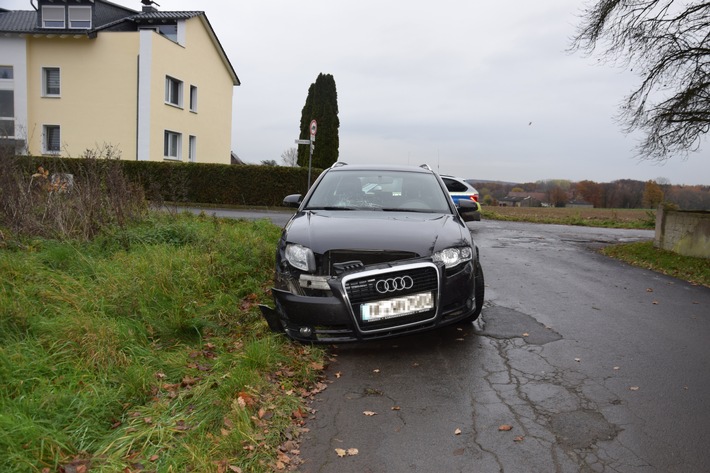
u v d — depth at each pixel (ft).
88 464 9.12
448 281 15.06
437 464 9.62
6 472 8.39
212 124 109.70
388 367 14.42
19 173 24.07
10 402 10.07
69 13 90.94
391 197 19.56
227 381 12.34
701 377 13.71
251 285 20.75
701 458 9.74
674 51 38.01
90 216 23.97
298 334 14.73
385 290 14.34
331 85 111.34
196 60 101.04
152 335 15.20
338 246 14.94
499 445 10.25
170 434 10.10
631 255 36.78
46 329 13.26
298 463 9.70
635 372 14.02
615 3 39.14
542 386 13.09
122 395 11.46
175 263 20.30
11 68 90.02
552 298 22.48
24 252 19.75
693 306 21.67
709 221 32.53
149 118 86.43
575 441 10.37
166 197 69.26
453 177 59.82
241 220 37.50
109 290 16.48
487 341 16.51
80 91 88.38
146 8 104.99
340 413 11.74
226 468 9.34
